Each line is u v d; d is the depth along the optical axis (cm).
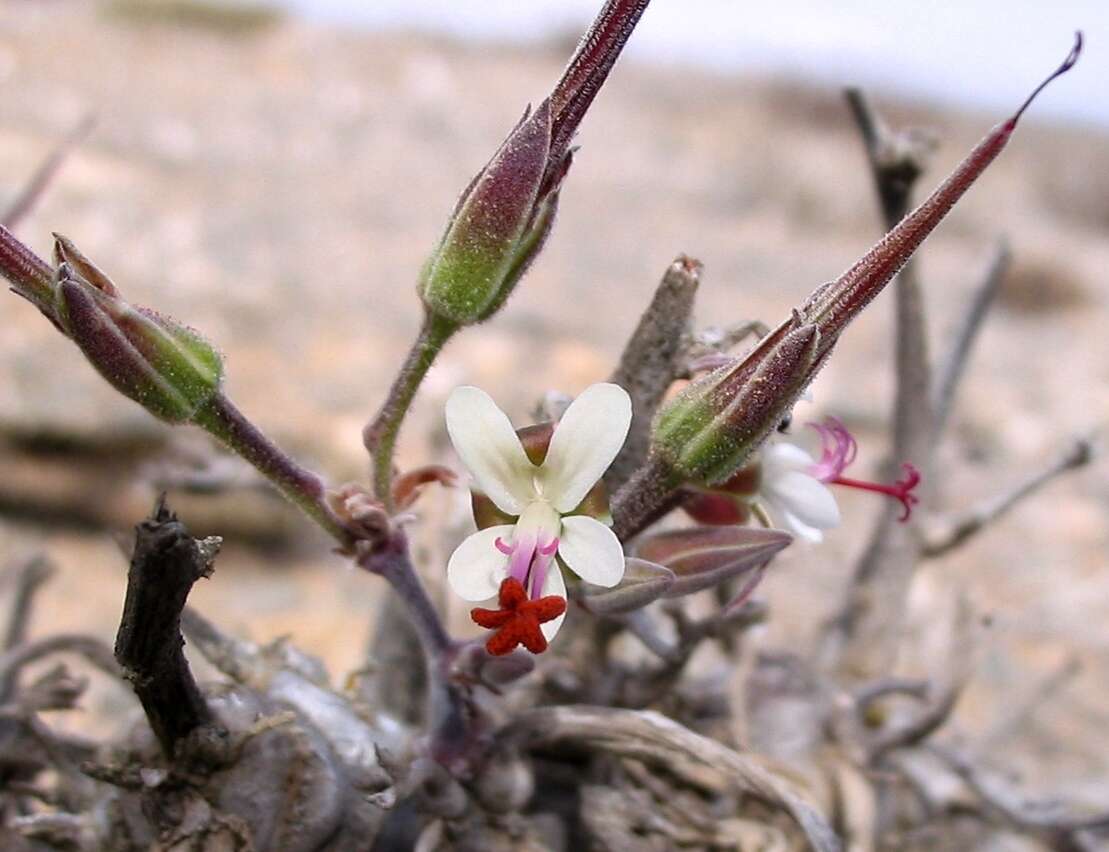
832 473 15
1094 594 33
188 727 13
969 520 19
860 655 19
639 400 15
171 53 89
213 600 30
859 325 51
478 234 13
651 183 75
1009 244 19
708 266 57
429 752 14
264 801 14
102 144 59
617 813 15
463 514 17
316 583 31
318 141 71
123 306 13
